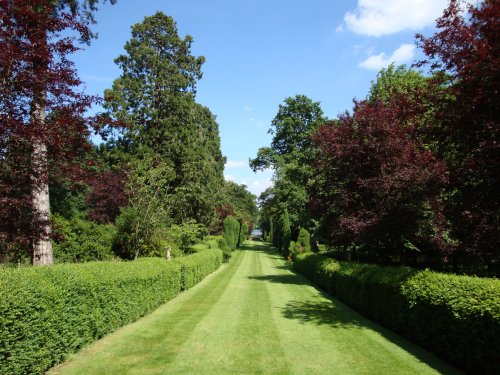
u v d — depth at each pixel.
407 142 10.13
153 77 26.48
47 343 4.91
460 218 6.41
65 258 12.95
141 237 14.77
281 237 38.06
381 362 5.53
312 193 14.36
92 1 11.23
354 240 12.20
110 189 22.22
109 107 24.64
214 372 5.09
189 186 25.33
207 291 12.95
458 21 6.14
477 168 6.11
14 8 6.46
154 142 25.72
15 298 4.30
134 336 6.88
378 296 8.16
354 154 11.06
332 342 6.59
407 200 9.45
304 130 34.88
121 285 7.50
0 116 5.98
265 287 14.15
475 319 4.88
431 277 6.39
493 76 5.57
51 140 6.61
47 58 6.66
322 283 13.66
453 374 5.04
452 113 6.38
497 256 6.69
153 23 27.23
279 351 6.04
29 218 6.74
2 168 6.34
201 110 33.31
